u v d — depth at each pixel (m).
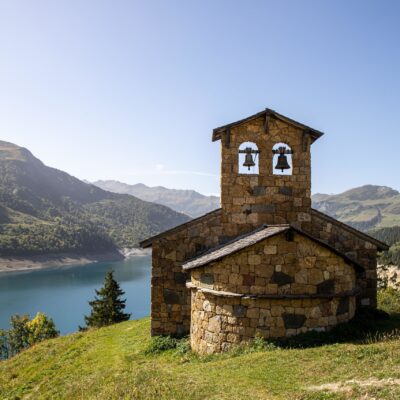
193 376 10.48
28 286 111.38
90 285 112.62
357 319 13.83
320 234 16.41
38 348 20.03
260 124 16.53
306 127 16.34
